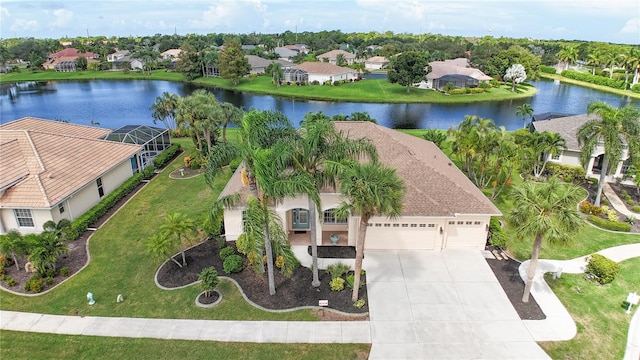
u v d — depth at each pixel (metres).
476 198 24.31
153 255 22.05
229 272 21.89
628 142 28.62
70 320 18.58
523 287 21.00
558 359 16.47
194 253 24.05
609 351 16.89
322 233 25.89
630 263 23.25
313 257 20.08
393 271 22.22
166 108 51.22
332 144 18.25
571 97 91.12
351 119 47.91
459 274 22.03
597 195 29.86
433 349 16.91
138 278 21.73
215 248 24.56
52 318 18.73
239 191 24.55
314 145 17.59
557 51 156.12
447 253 24.08
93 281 21.50
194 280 21.42
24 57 156.88
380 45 193.38
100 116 72.62
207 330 17.92
